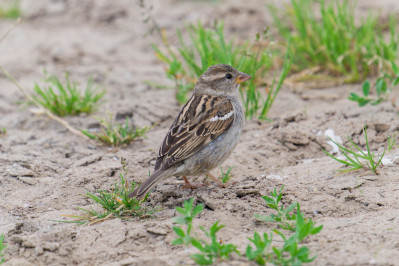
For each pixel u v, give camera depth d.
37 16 21.50
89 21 20.80
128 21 20.42
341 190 9.56
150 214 9.34
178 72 15.15
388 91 13.77
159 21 20.02
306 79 15.20
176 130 10.02
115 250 8.27
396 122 12.17
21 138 12.74
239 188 9.95
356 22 17.84
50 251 8.23
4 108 14.48
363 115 12.73
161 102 14.41
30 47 18.61
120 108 14.13
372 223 8.30
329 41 15.39
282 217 8.58
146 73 16.38
